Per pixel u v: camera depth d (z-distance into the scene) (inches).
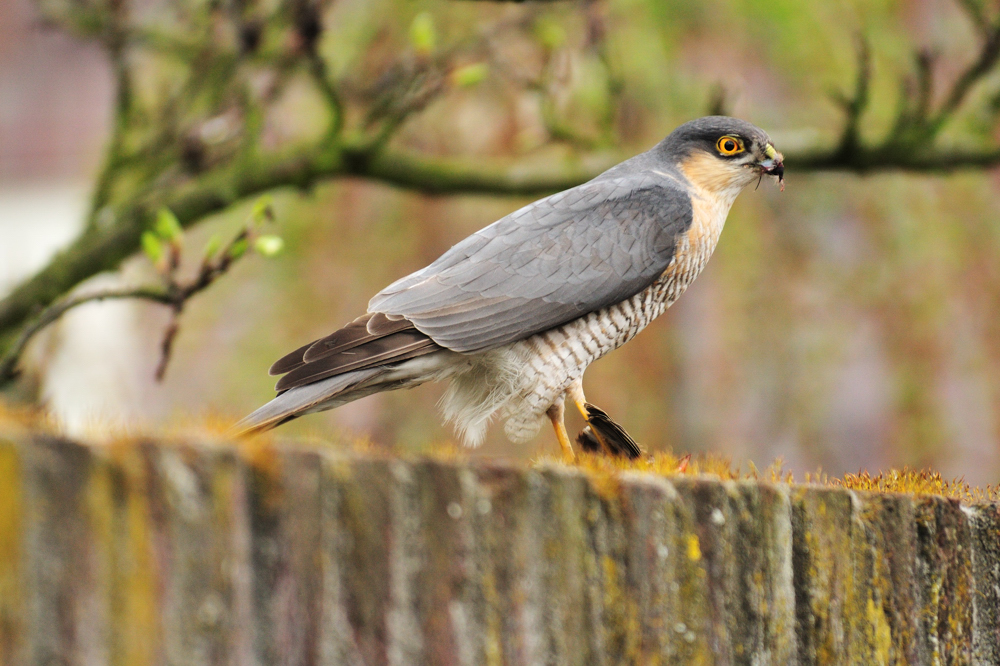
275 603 140.3
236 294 652.1
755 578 194.7
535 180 451.2
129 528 130.3
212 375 644.7
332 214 674.8
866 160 455.5
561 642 166.7
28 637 122.5
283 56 429.1
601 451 276.8
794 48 637.3
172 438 138.9
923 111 454.3
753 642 193.3
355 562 147.9
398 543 152.2
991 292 700.0
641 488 179.5
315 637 143.6
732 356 697.0
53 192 836.6
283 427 549.6
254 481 140.0
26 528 123.0
